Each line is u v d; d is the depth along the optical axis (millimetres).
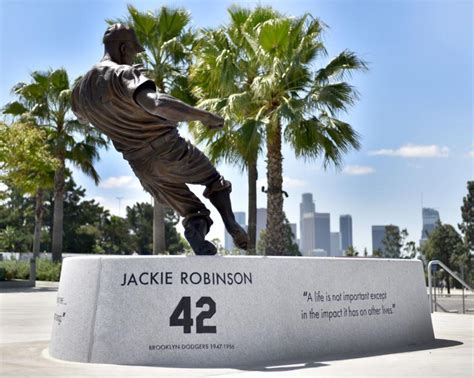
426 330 8102
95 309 6266
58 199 32031
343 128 18406
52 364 6016
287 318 6543
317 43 18625
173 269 6234
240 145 17531
